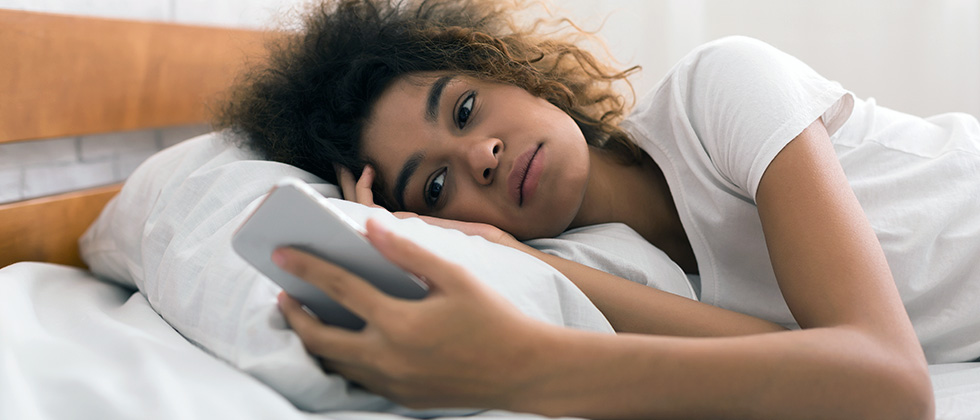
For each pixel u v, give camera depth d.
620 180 1.03
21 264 0.95
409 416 0.59
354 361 0.54
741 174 0.79
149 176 1.04
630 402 0.54
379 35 1.03
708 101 0.86
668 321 0.73
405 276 0.52
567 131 0.90
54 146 1.27
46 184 1.25
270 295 0.62
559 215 0.89
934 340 0.86
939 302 0.86
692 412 0.55
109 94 1.27
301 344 0.57
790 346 0.55
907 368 0.55
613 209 1.01
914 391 0.54
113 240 1.03
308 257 0.53
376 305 0.51
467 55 0.99
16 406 0.50
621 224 0.95
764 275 0.88
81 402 0.52
